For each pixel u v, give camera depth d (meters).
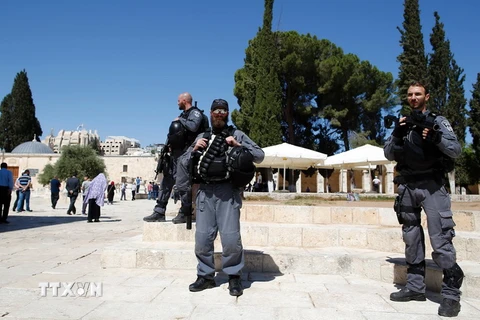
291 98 35.47
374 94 33.69
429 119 3.30
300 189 37.16
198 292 3.76
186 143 5.25
